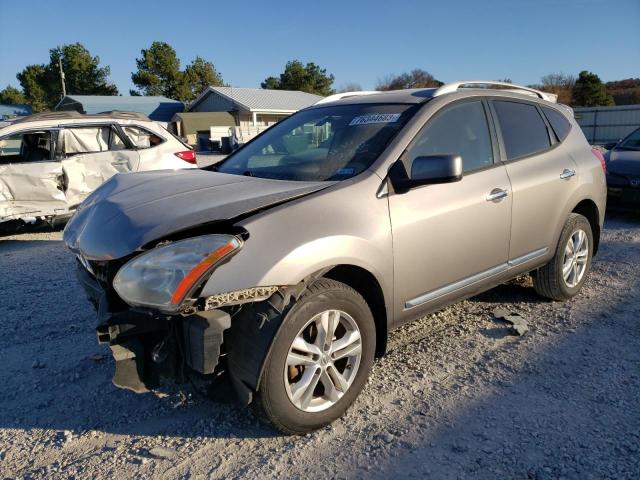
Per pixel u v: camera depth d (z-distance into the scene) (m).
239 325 2.67
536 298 4.86
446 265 3.51
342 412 3.00
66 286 5.51
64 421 3.09
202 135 39.94
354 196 3.05
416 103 3.69
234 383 2.71
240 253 2.58
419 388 3.34
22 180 7.83
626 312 4.48
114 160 8.50
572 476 2.53
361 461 2.67
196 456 2.74
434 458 2.68
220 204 2.81
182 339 2.64
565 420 2.97
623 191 8.01
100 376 3.61
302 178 3.38
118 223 2.85
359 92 4.57
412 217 3.24
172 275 2.47
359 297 2.97
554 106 4.82
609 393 3.23
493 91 4.16
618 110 32.44
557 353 3.77
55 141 8.20
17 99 66.88
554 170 4.36
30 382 3.53
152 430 2.98
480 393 3.27
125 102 48.00
